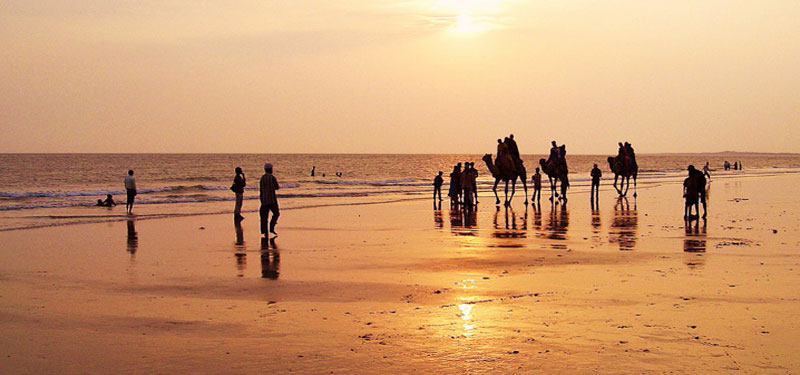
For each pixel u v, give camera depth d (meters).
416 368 6.43
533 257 13.86
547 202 32.69
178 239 17.55
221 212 27.31
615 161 35.56
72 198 39.59
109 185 65.81
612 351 6.91
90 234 18.78
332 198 37.94
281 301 9.59
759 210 25.80
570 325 8.02
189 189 49.53
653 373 6.21
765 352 6.83
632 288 10.30
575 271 12.00
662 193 39.78
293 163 162.00
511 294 9.96
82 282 11.17
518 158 30.31
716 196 35.28
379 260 13.59
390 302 9.48
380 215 25.52
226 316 8.66
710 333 7.58
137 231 19.61
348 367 6.46
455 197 28.72
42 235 18.50
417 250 15.13
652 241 16.36
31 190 55.09
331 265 12.95
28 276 11.78
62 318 8.58
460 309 8.98
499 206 30.00
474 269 12.37
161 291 10.38
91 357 6.85
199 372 6.34
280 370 6.39
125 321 8.41
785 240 16.22
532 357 6.73
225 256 14.29
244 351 7.04
